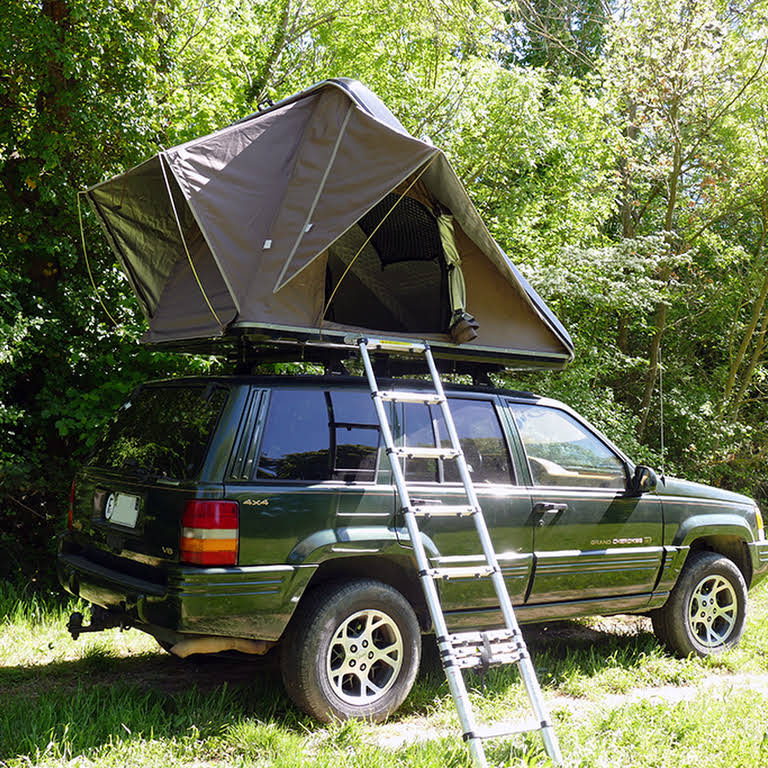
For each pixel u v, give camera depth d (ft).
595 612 16.96
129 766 11.27
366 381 14.94
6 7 23.63
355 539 13.51
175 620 12.10
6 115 25.25
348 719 13.09
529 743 12.41
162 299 17.70
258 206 15.19
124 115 24.36
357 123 15.48
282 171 15.76
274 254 14.62
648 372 44.78
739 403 45.91
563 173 45.68
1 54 23.82
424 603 14.60
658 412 44.04
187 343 16.70
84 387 24.94
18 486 22.61
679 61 41.42
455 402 15.88
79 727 12.23
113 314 24.90
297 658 12.85
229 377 13.88
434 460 15.02
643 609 17.79
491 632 12.44
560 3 48.47
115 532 13.83
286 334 14.51
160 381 15.44
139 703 13.32
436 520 14.53
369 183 14.94
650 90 42.75
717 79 42.96
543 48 52.95
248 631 12.59
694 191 48.73
